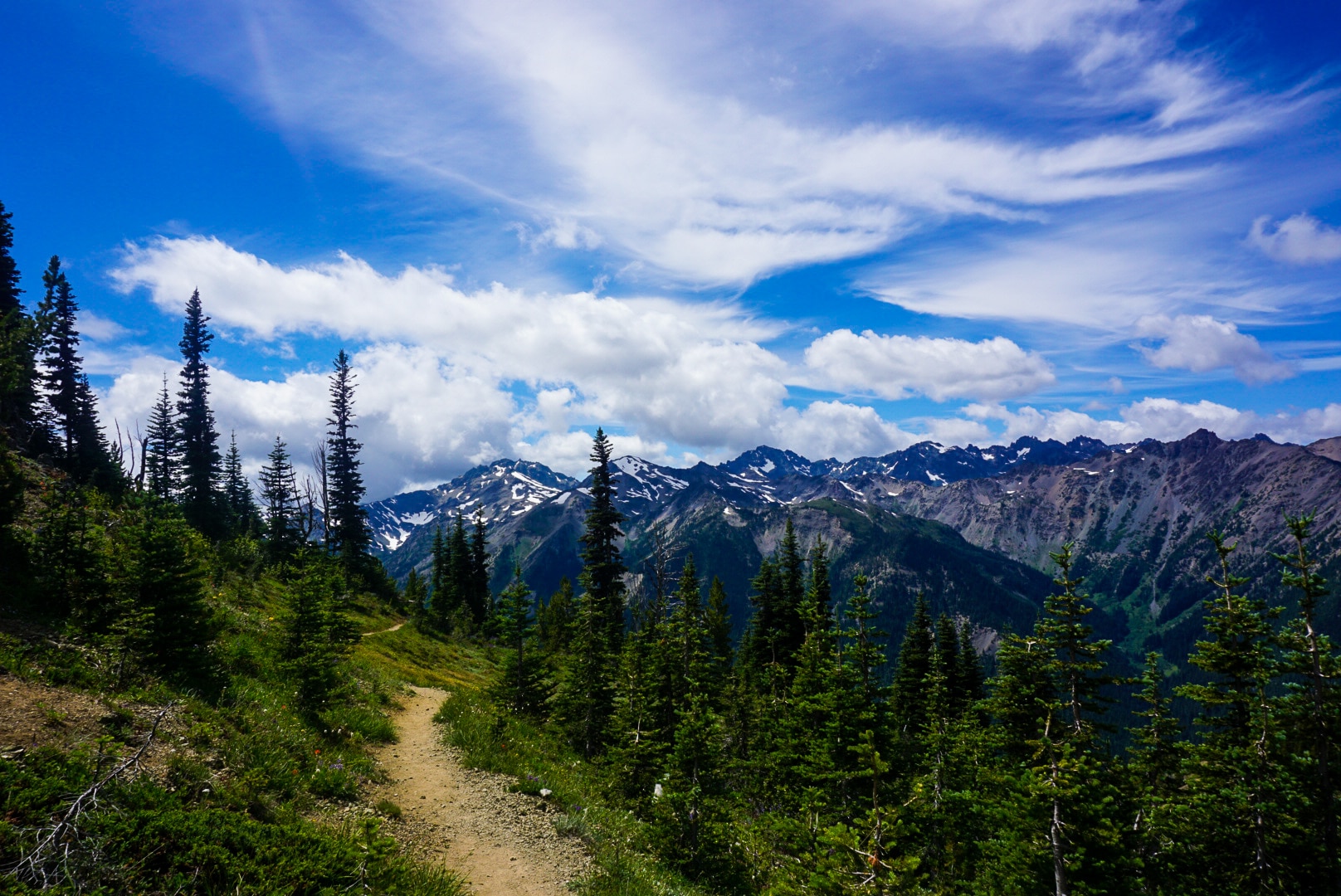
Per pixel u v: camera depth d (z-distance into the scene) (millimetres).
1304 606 17578
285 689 17516
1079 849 13219
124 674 12141
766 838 18250
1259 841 16391
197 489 58438
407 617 56938
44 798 6691
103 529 20344
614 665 26359
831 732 21844
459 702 24391
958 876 18703
